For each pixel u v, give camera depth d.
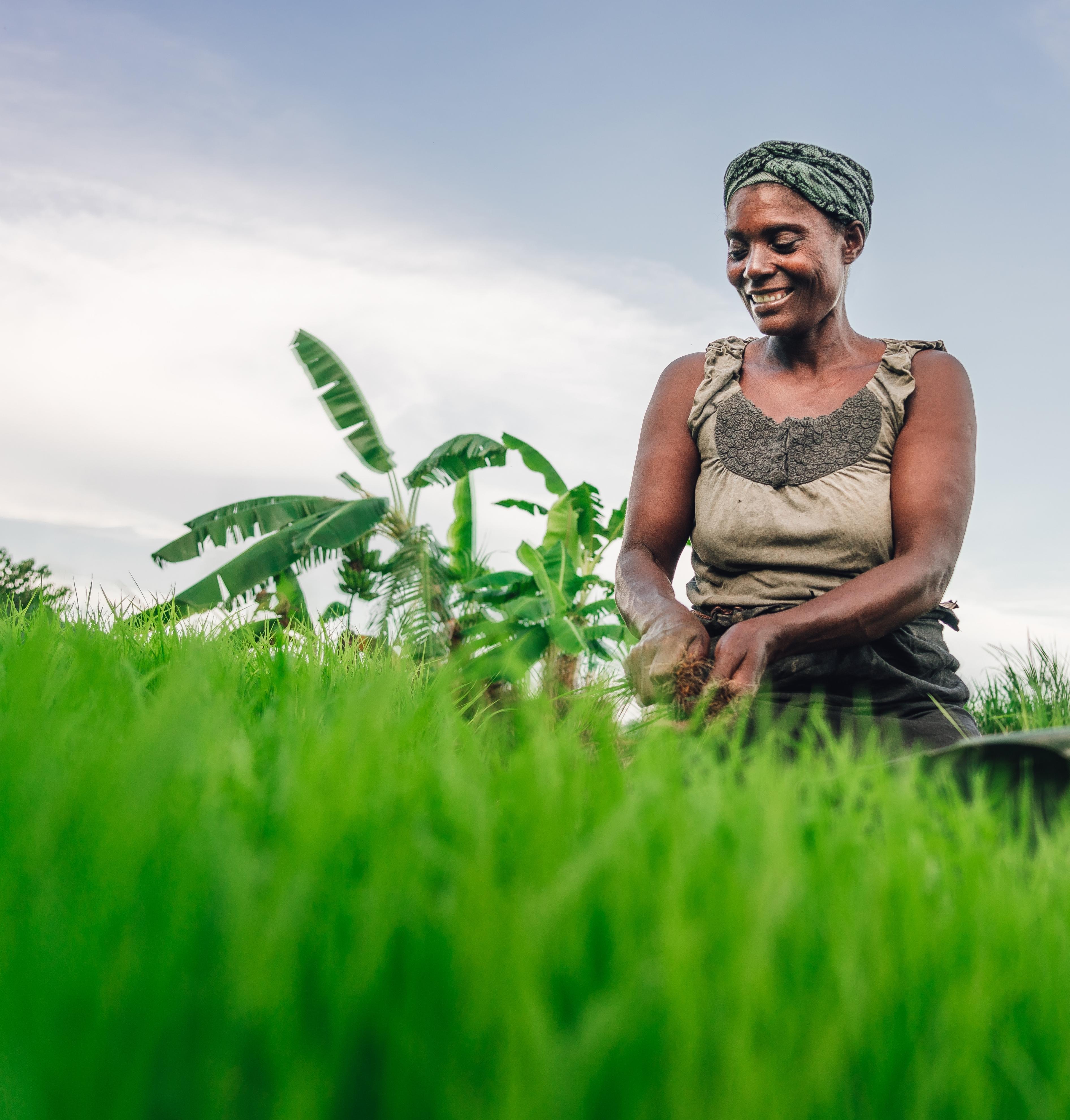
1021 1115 0.46
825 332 1.96
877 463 1.82
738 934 0.48
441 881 0.56
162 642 1.49
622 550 1.98
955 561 1.72
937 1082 0.44
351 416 10.26
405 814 0.63
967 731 1.66
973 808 0.79
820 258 1.87
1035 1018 0.51
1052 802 0.84
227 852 0.50
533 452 11.03
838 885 0.57
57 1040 0.38
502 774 0.77
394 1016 0.44
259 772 0.81
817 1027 0.44
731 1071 0.40
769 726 1.42
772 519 1.81
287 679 1.24
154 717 0.67
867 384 1.88
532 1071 0.39
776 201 1.86
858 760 0.95
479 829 0.59
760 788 0.73
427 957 0.47
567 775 0.75
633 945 0.48
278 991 0.42
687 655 1.45
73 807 0.54
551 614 8.05
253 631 1.78
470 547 10.84
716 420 1.96
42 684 0.88
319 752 0.70
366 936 0.45
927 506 1.74
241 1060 0.41
